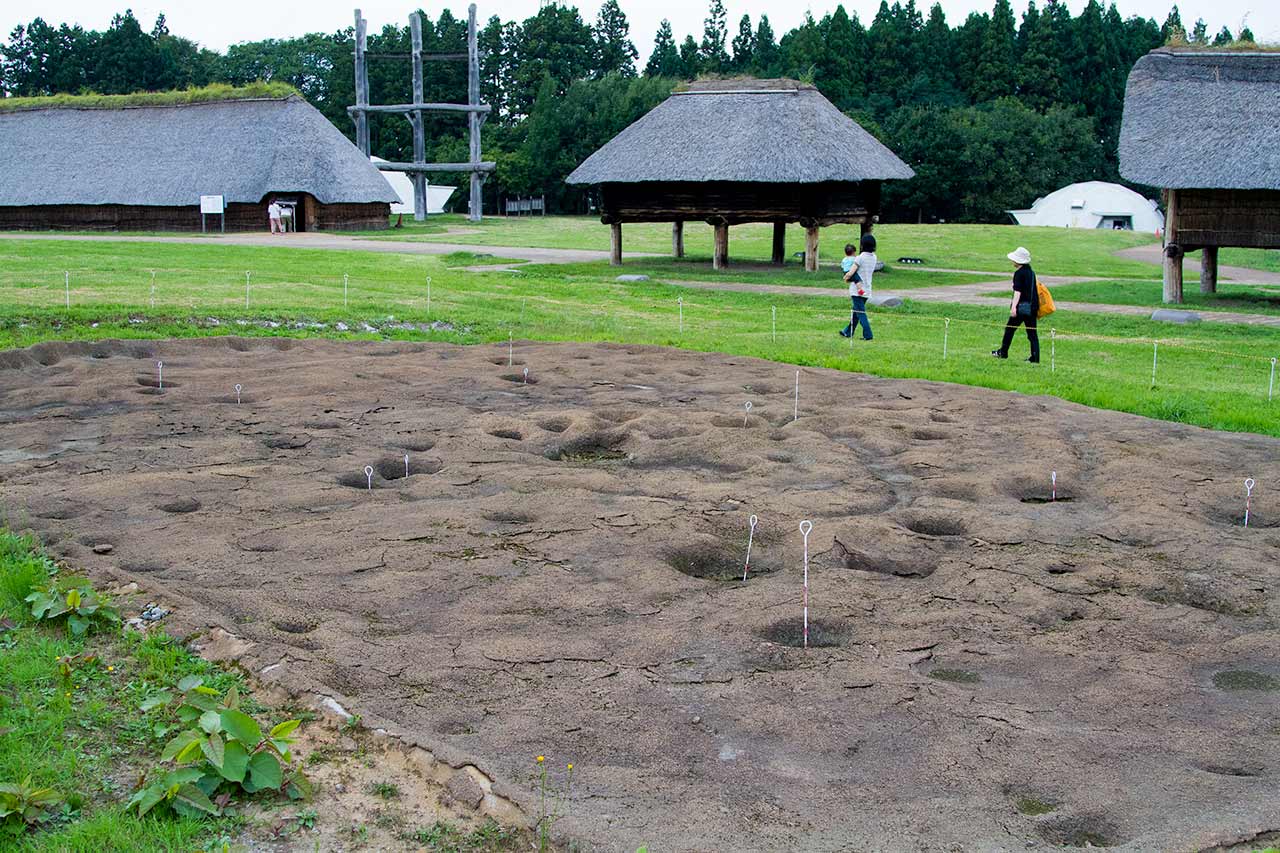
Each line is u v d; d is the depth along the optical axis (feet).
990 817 14.84
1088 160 247.09
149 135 147.02
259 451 31.96
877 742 16.72
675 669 18.89
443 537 24.77
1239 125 79.15
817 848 14.07
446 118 267.18
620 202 102.17
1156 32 295.69
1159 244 147.54
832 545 24.77
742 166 93.86
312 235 134.72
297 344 50.65
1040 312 51.11
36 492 27.35
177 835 14.20
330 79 284.41
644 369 46.24
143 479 28.53
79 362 44.21
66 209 141.90
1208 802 15.30
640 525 25.79
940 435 35.70
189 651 19.08
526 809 14.74
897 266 111.75
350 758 16.07
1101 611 21.81
